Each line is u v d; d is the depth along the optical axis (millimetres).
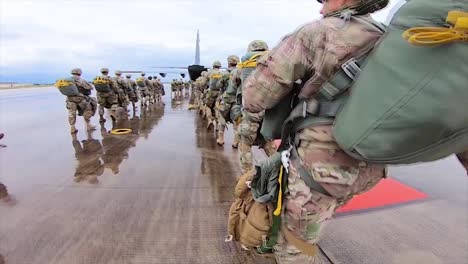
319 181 1190
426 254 2439
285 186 1332
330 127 1142
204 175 4547
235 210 1588
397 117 856
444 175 4246
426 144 855
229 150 6188
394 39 903
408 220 2980
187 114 12414
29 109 13164
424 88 810
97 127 8922
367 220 2980
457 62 775
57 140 7035
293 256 1405
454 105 781
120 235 2771
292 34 1170
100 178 4379
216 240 2686
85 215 3168
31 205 3416
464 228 2828
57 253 2490
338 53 1056
